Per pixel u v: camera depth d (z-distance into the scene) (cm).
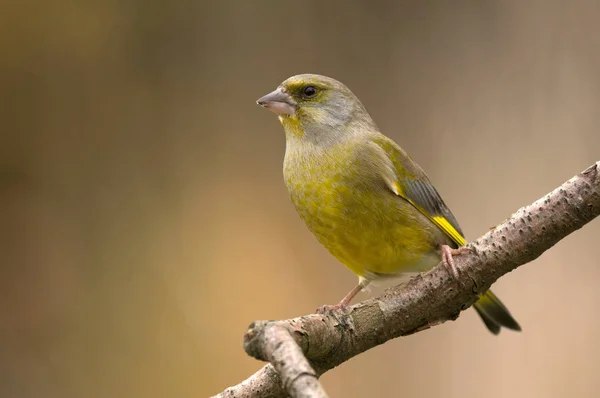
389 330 585
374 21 1191
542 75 1084
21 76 1288
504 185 1071
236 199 1262
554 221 558
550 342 1016
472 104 1115
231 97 1289
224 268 1227
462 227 1071
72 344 1220
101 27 1298
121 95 1312
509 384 1019
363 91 1175
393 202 726
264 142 1277
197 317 1206
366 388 1075
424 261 748
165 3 1300
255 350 447
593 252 1030
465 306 594
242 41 1284
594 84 1064
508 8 1115
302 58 1233
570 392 995
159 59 1309
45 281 1252
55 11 1277
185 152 1292
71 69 1303
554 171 1059
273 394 575
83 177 1296
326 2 1224
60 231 1275
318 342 544
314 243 1211
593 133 1055
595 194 545
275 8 1261
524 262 575
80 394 1191
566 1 1084
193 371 1180
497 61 1113
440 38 1149
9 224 1266
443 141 1116
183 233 1259
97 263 1263
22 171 1286
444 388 1051
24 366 1203
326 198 729
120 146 1303
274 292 1195
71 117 1303
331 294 1171
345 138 750
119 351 1211
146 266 1250
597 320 1012
